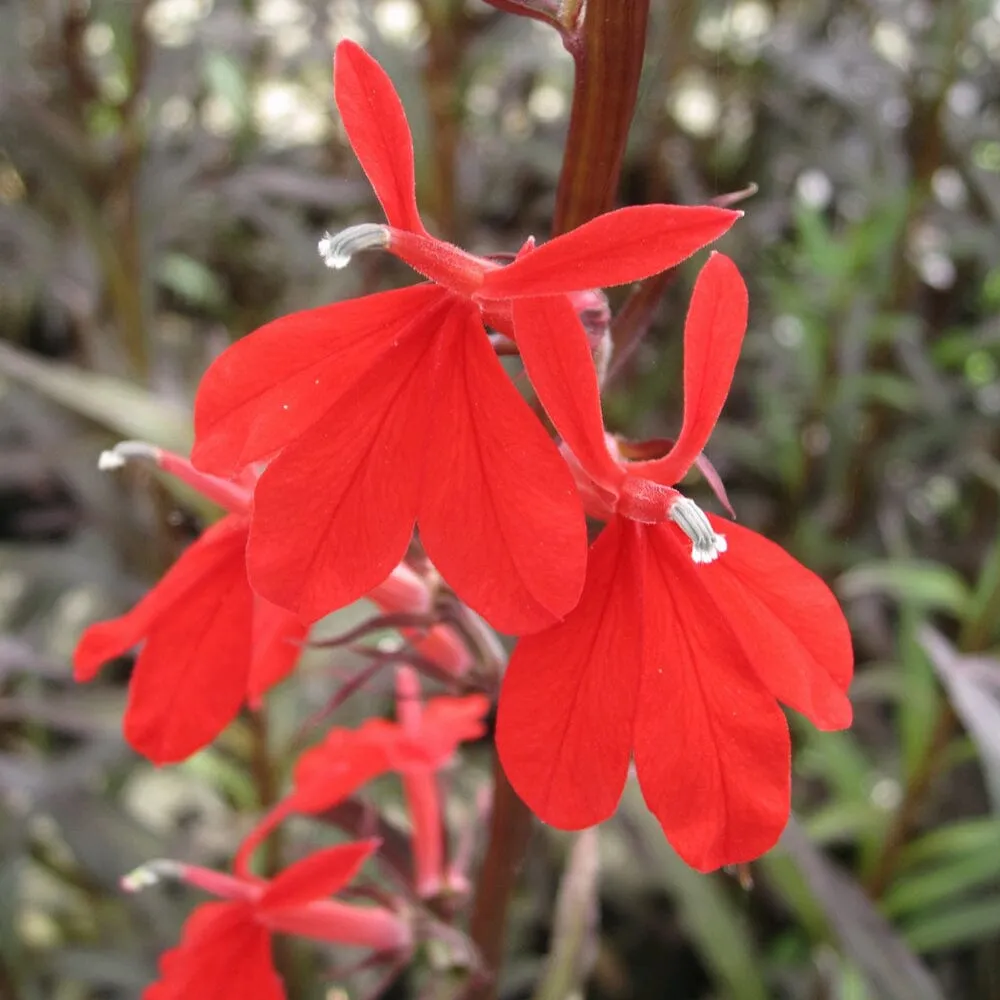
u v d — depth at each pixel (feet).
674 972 0.82
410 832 0.43
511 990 0.71
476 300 0.26
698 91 1.19
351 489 0.25
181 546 0.78
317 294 0.98
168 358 0.94
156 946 0.73
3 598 0.99
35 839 0.80
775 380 0.98
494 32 0.90
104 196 0.83
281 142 1.18
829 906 0.53
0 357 0.63
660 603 0.27
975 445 0.93
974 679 0.54
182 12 1.03
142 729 0.31
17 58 0.87
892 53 1.11
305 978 0.68
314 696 0.70
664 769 0.26
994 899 0.68
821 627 0.28
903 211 0.87
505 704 0.26
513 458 0.24
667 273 0.31
